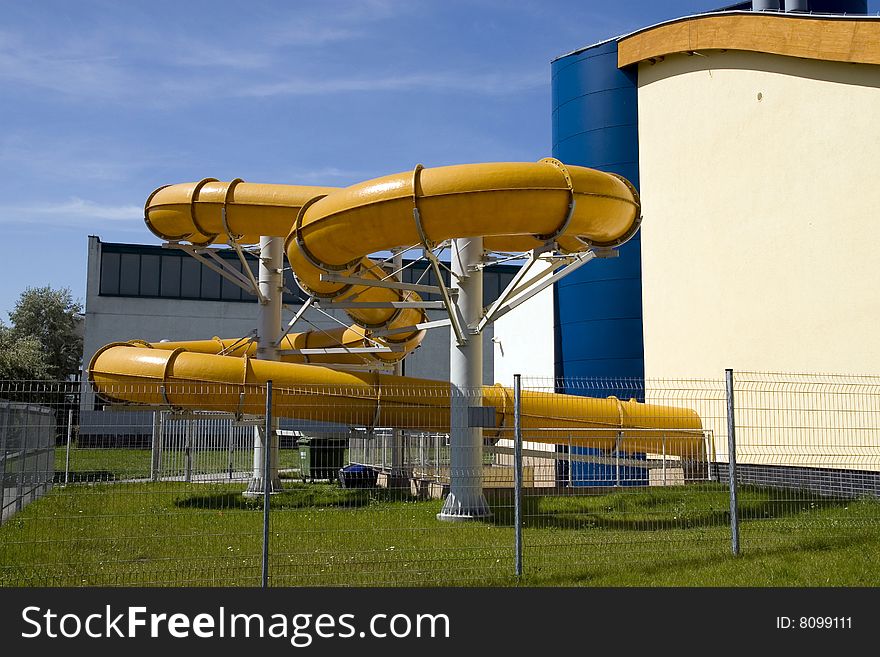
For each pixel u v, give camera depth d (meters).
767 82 21.92
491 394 19.36
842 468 18.42
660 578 9.77
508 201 13.98
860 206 19.11
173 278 46.94
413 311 24.06
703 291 23.59
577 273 28.17
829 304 19.72
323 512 14.66
